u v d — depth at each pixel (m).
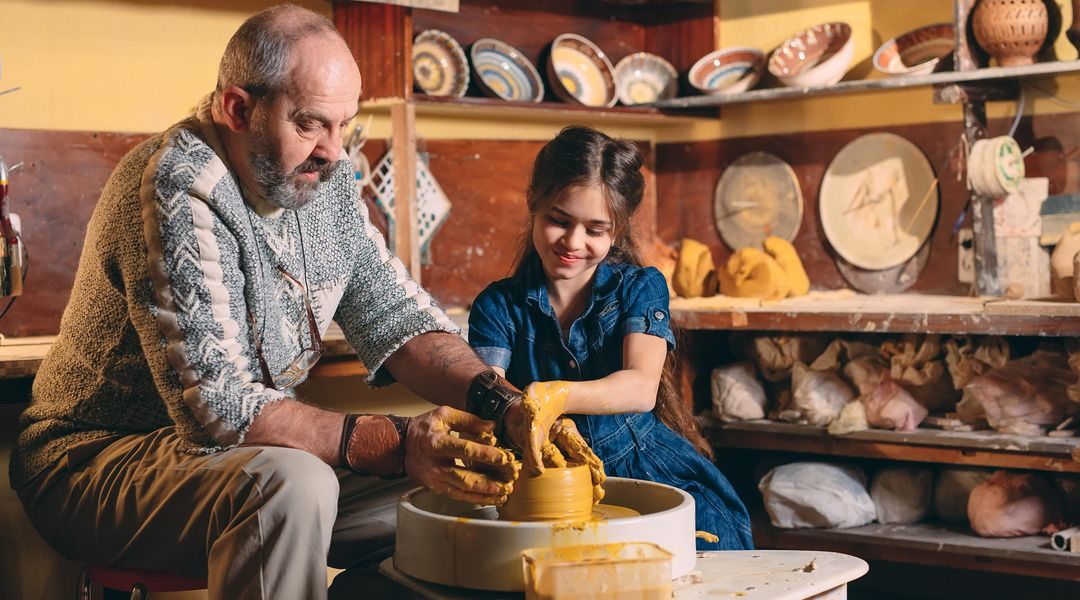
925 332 2.82
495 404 1.80
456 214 3.38
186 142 1.75
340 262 2.04
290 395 1.99
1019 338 2.93
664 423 2.26
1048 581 3.07
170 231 1.69
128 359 1.83
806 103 3.55
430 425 1.64
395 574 1.57
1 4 2.56
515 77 3.41
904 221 3.38
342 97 1.77
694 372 3.25
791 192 3.59
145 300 1.72
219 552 1.63
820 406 2.97
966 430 2.81
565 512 1.52
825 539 2.89
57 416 1.91
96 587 2.22
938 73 3.06
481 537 1.45
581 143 2.00
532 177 2.08
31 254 2.61
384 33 2.98
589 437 2.12
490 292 2.22
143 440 1.82
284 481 1.61
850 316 2.88
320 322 2.01
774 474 2.99
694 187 3.82
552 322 2.16
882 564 3.36
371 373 2.04
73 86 2.67
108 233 1.78
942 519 2.95
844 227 3.50
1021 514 2.70
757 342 3.15
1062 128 3.09
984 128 3.14
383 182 3.16
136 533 1.77
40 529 1.92
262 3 2.99
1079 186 3.07
